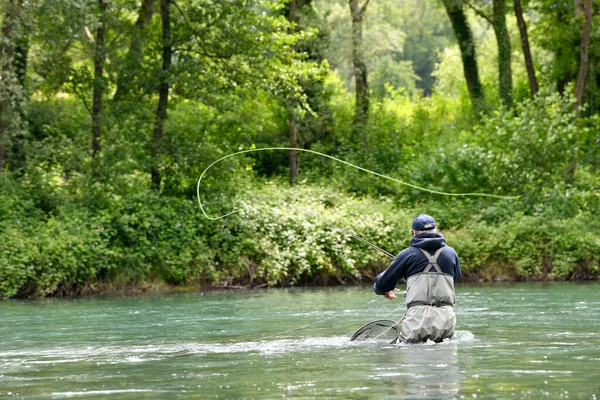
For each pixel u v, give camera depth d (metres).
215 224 24.56
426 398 5.96
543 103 30.55
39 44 24.97
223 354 9.08
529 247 26.55
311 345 9.78
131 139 25.20
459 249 25.98
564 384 6.57
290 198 27.89
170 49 26.30
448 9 41.22
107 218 23.19
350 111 40.19
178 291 22.92
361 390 6.38
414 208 29.52
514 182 29.20
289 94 26.95
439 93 51.38
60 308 17.47
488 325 12.01
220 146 26.28
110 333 12.16
